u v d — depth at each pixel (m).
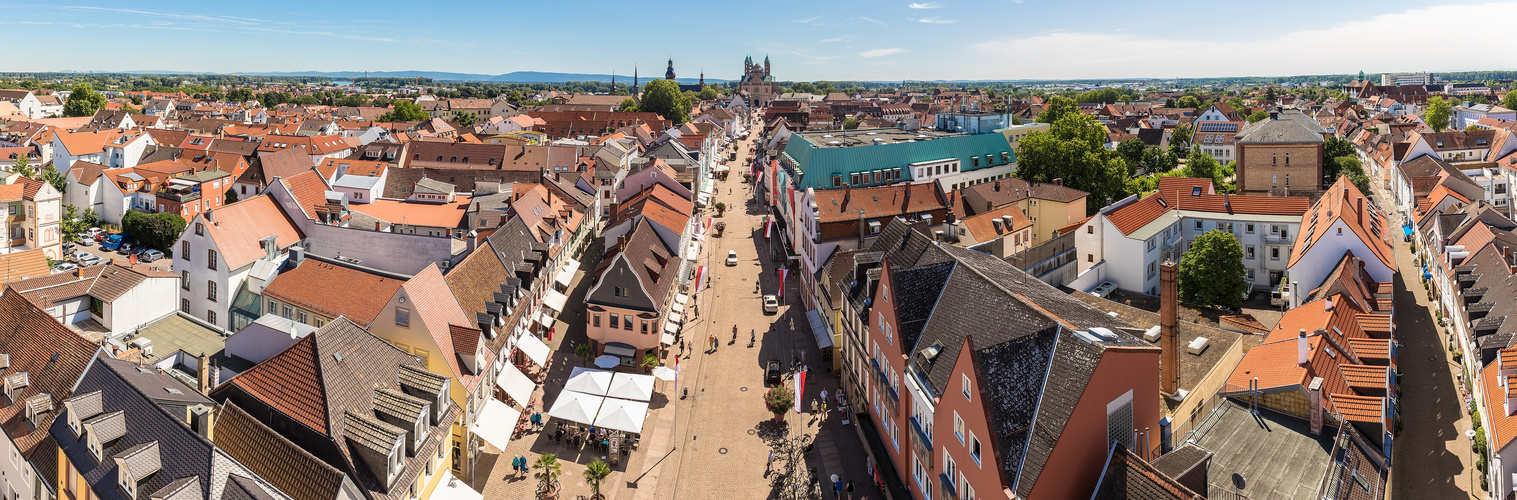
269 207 95.00
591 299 88.31
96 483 45.78
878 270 72.81
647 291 87.00
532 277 90.88
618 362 83.00
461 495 57.72
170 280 77.56
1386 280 95.88
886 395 66.50
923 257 73.06
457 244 91.69
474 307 76.88
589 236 140.62
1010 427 49.53
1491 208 113.69
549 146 182.88
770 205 167.62
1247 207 120.38
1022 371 52.03
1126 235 108.81
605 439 69.56
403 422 53.22
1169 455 51.75
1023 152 150.38
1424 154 175.88
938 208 117.31
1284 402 63.06
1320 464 56.69
